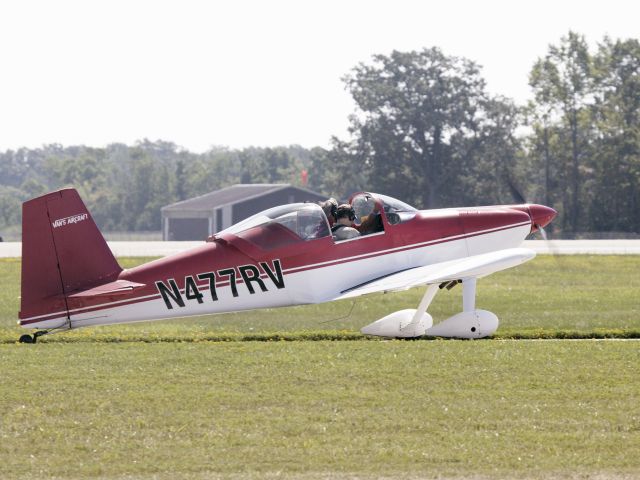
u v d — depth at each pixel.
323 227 56.66
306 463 32.78
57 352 53.09
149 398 41.59
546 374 45.84
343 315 71.44
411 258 59.38
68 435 36.25
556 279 103.25
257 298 55.78
